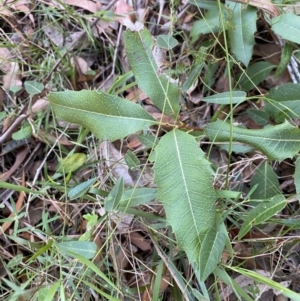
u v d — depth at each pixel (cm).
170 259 36
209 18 42
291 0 39
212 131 32
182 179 29
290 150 31
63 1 46
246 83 43
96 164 41
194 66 42
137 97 44
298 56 40
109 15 45
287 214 40
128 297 37
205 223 29
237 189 39
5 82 45
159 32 46
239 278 38
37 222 41
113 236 38
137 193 35
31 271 37
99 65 47
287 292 31
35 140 44
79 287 37
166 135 30
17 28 45
